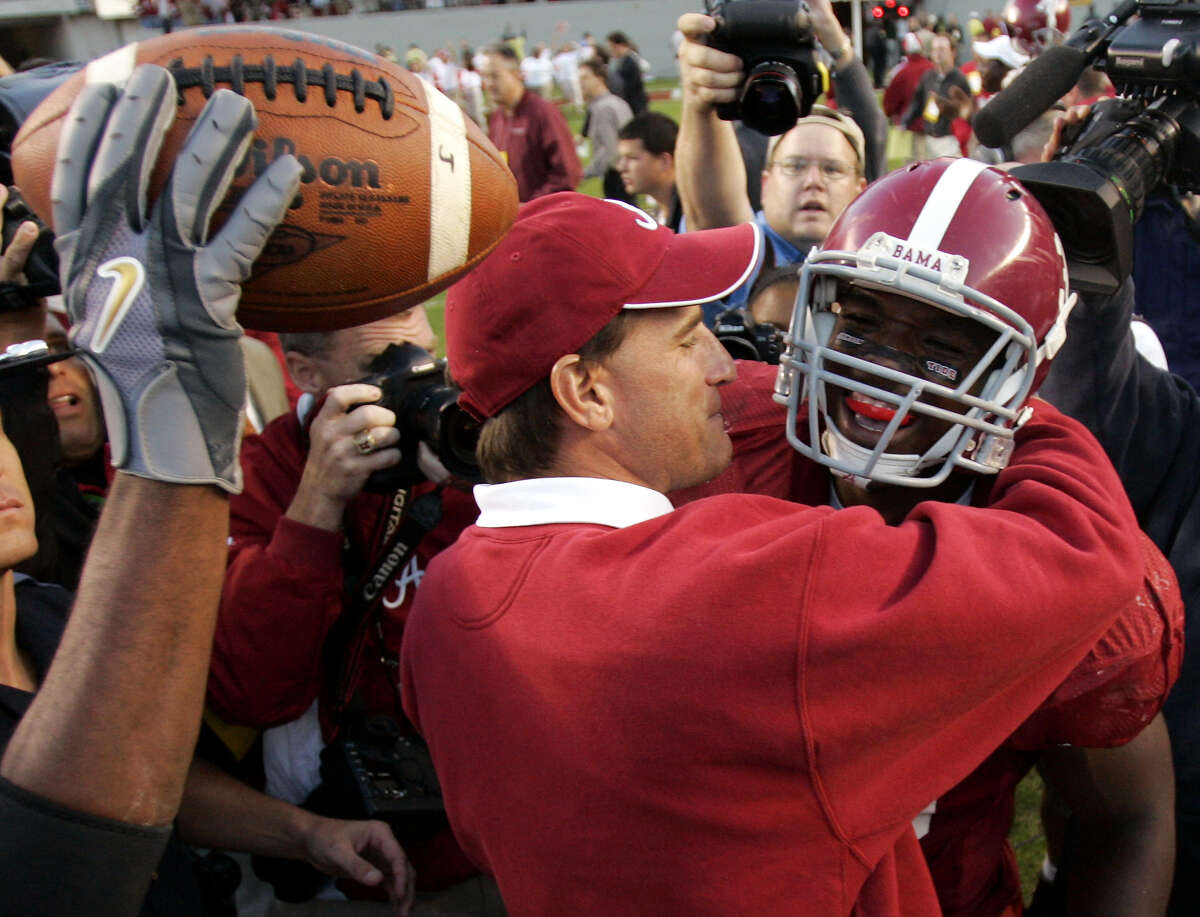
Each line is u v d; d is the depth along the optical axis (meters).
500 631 0.99
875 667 0.87
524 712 0.96
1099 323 1.39
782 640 0.87
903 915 1.04
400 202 0.93
